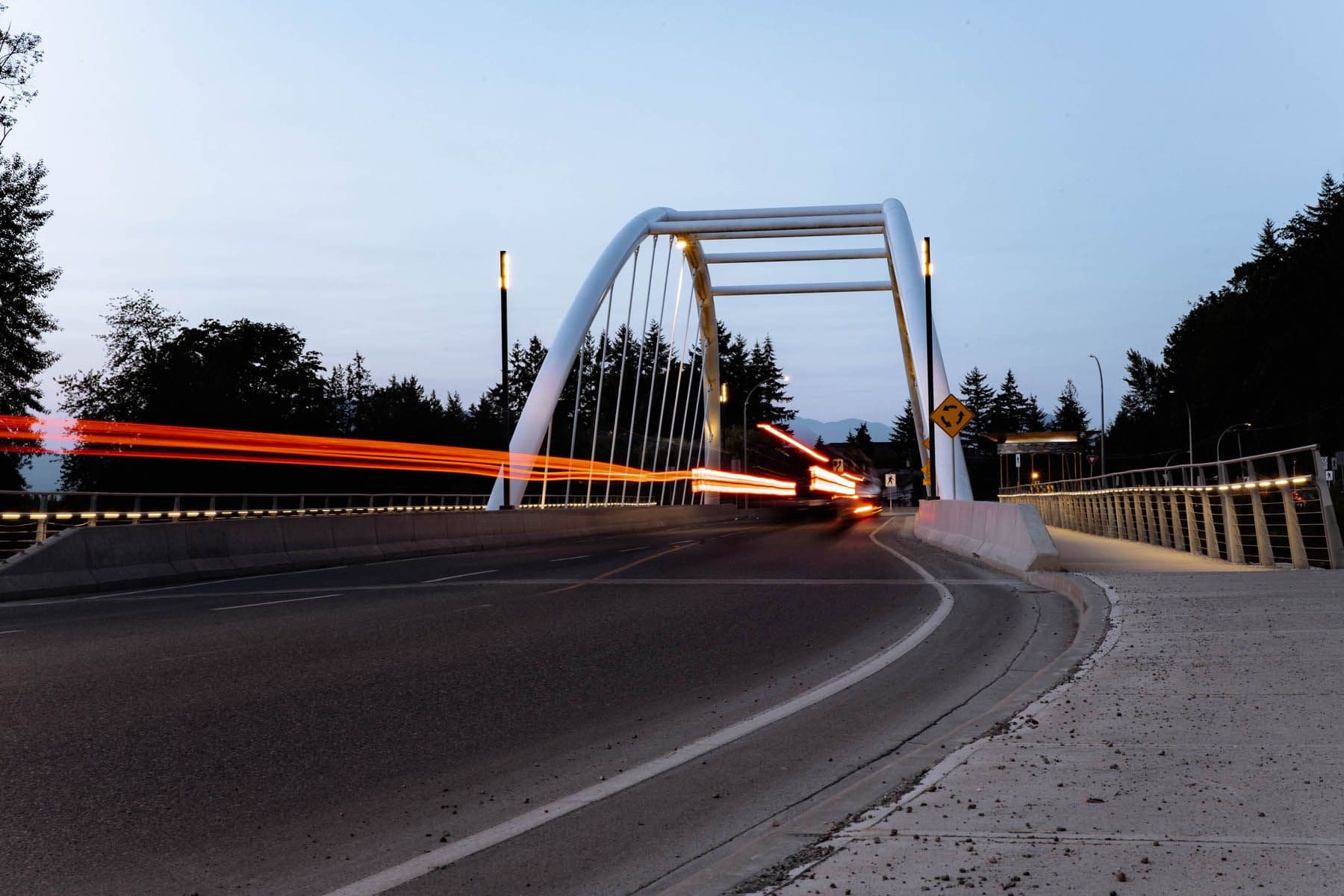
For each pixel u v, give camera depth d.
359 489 82.38
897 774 5.70
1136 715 6.76
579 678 9.59
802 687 9.09
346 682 9.39
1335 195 76.75
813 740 7.12
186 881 4.66
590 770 6.47
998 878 3.98
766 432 143.00
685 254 61.84
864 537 36.62
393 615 14.23
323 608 15.25
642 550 29.31
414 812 5.64
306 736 7.37
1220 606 11.51
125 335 80.06
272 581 20.39
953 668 9.78
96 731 7.51
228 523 22.56
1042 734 6.36
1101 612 11.62
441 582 19.48
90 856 4.98
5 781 6.26
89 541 19.31
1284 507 17.28
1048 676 8.40
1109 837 4.41
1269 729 6.22
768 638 12.00
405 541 28.75
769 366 164.88
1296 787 5.06
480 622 13.46
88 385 78.69
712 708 8.29
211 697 8.73
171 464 70.69
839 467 164.25
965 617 13.35
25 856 4.98
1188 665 8.34
